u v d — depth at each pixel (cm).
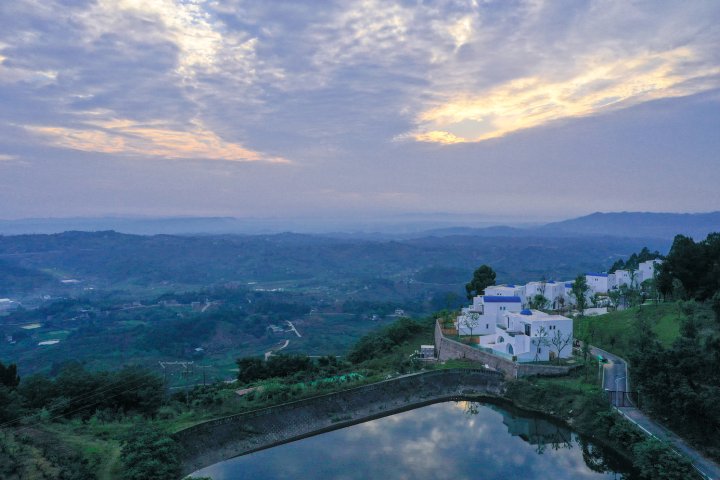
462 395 9812
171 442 6544
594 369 9156
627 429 6806
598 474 6744
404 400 9481
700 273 11244
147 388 8594
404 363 10869
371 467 6962
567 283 15688
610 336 10850
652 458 6003
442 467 6956
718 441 6112
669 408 6694
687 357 6638
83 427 7119
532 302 13812
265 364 11962
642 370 7112
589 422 7694
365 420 8844
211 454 7138
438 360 11669
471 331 11906
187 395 9419
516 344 9912
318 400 8769
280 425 8081
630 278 15625
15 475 5362
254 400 8581
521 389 9131
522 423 8625
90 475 5734
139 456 6038
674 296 11788
